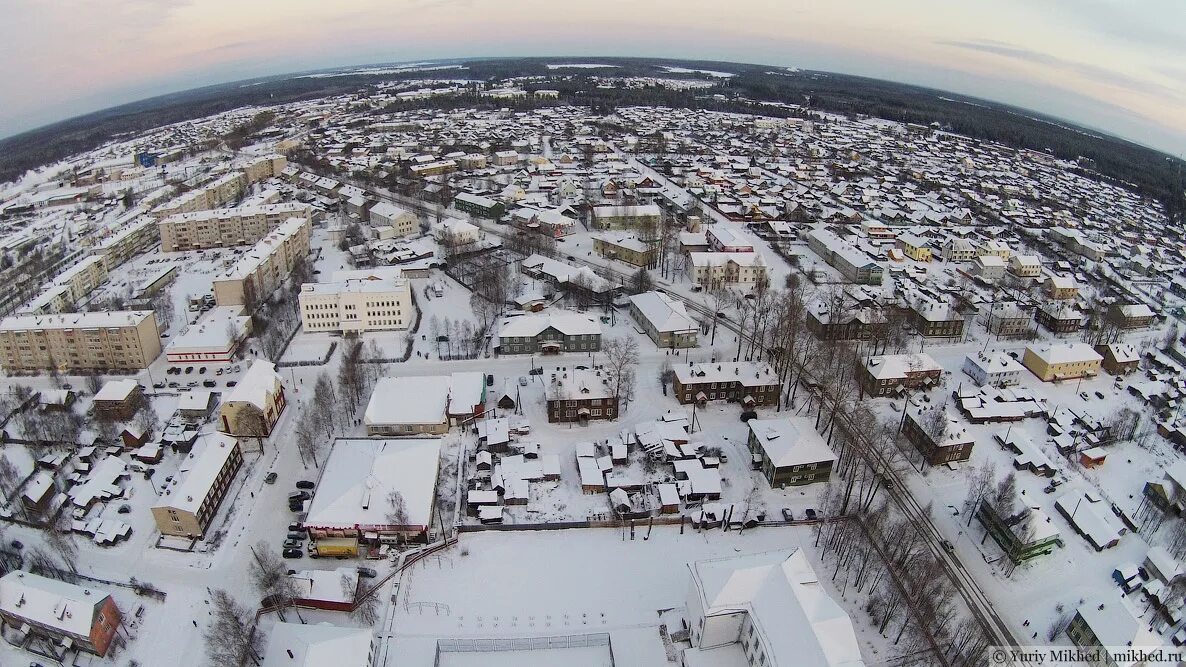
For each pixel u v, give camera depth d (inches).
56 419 5831.7
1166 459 5885.8
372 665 3786.9
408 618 4151.1
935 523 5039.4
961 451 5659.5
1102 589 4525.1
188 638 4033.0
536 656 3922.2
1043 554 4761.3
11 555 4562.0
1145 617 4318.4
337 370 7071.9
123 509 5064.0
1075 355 7076.8
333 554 4650.6
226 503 5123.0
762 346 7347.4
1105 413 6505.9
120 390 6181.1
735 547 4771.2
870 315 7657.5
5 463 5270.7
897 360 6752.0
